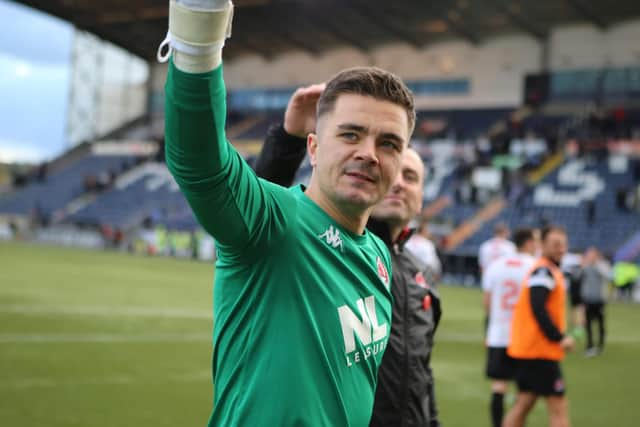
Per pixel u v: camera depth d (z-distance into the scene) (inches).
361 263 63.6
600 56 1290.6
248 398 56.2
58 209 1557.6
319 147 62.3
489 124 1347.2
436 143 1296.8
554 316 194.2
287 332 56.2
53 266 806.5
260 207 54.1
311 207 61.7
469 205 1158.3
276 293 56.6
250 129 1552.7
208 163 48.4
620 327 554.6
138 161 1631.4
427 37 1411.2
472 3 1182.9
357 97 60.0
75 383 246.1
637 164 1125.1
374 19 1278.3
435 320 118.7
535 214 1084.5
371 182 60.2
